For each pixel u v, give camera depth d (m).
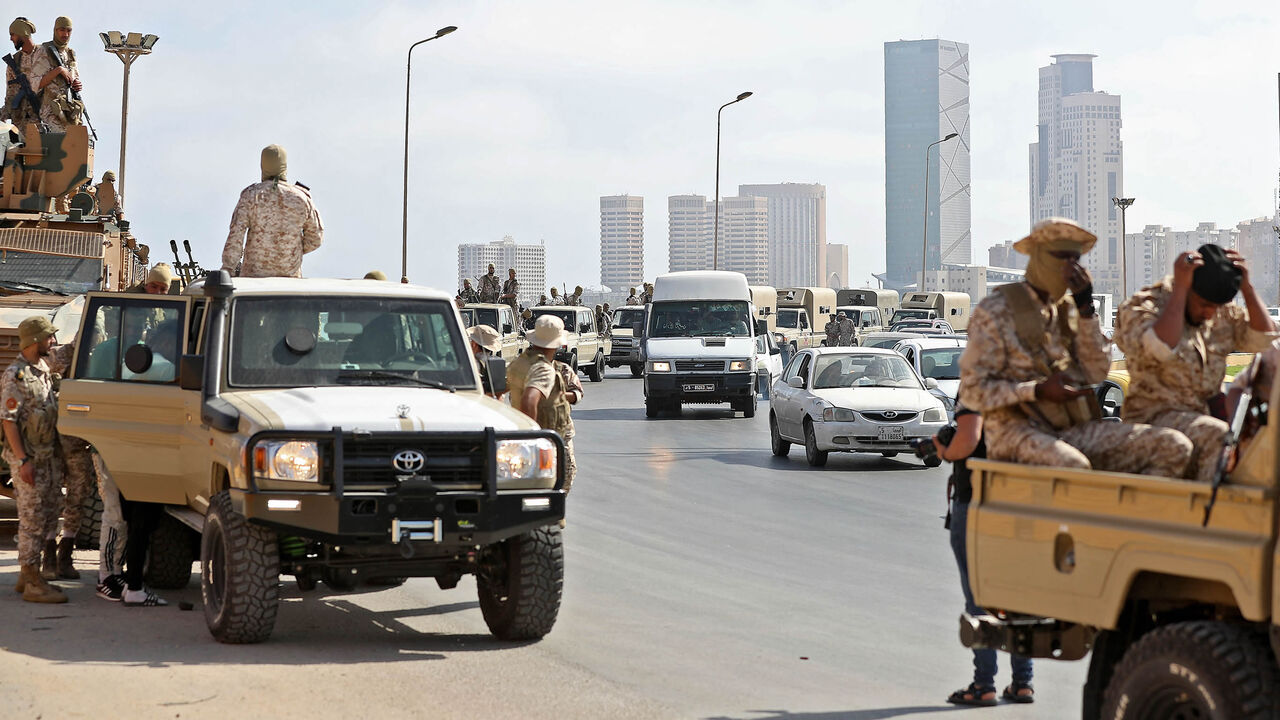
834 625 9.52
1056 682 8.05
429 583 11.25
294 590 10.82
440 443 8.29
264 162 10.80
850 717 7.02
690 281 32.41
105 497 9.98
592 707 7.11
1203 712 4.94
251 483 8.10
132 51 40.19
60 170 16.67
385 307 9.58
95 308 10.23
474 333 11.39
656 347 30.67
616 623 9.54
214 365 9.07
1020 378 6.13
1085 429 5.93
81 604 9.85
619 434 26.66
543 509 8.44
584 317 44.75
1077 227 6.10
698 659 8.37
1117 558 5.27
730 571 11.84
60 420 9.97
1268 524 4.71
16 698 6.98
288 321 9.34
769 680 7.82
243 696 7.18
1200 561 4.91
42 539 9.95
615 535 13.99
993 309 6.17
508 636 8.84
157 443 9.64
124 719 6.69
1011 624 6.09
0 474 11.61
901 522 14.95
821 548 13.14
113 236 17.12
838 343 42.62
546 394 10.43
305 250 10.89
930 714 7.13
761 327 32.16
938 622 9.66
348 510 8.03
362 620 9.59
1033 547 5.70
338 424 8.19
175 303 9.88
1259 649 4.89
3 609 9.58
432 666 8.04
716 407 35.03
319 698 7.20
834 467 20.80
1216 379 6.05
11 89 17.70
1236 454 5.02
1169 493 5.09
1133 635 5.60
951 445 7.00
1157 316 5.94
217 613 8.56
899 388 21.47
